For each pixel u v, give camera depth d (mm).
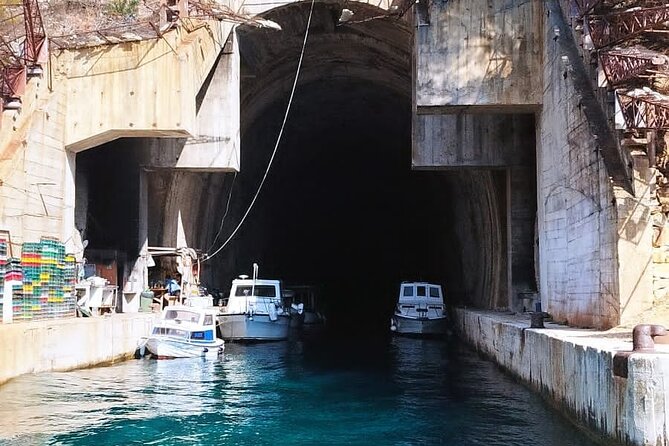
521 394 15797
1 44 20516
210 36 21703
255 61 27719
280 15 25312
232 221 35406
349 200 47094
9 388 15047
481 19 19719
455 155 23312
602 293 14141
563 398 12305
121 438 12047
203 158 23344
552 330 14789
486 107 19797
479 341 23516
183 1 20234
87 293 21250
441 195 38750
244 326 27703
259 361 22250
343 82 32688
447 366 21047
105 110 19953
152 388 16688
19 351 15492
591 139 14719
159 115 19734
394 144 40156
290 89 32281
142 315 22469
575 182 16094
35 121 18781
